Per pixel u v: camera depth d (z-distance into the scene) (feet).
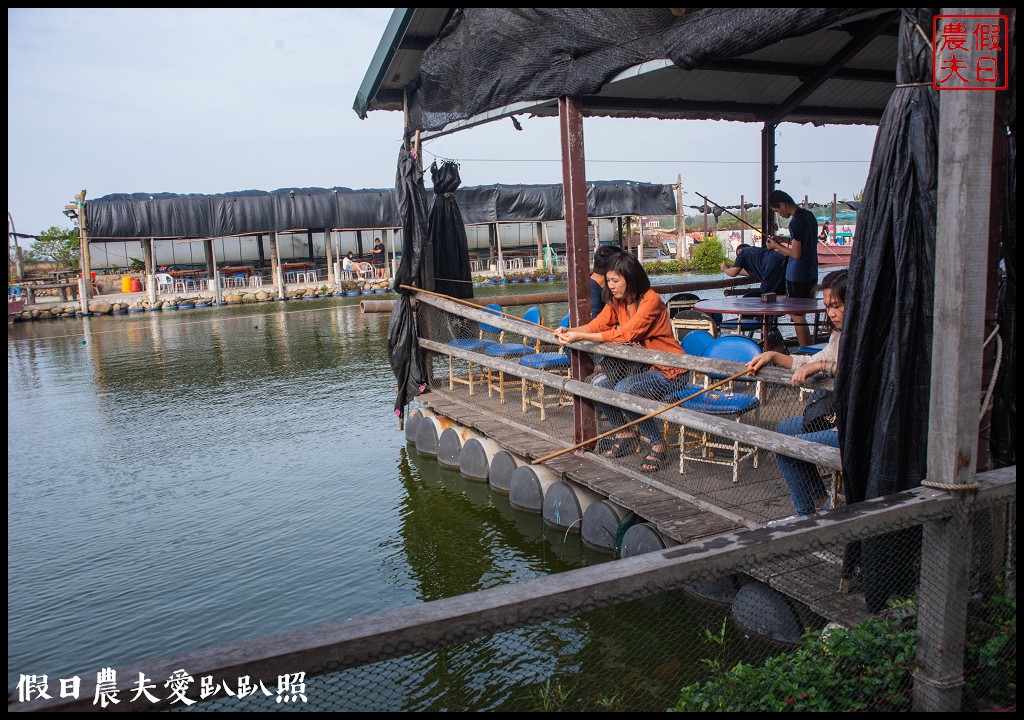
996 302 10.62
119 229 104.06
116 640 17.03
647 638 14.90
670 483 17.61
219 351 62.44
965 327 9.34
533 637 15.58
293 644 6.80
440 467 27.99
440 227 31.94
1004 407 10.97
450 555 20.68
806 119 30.04
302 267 127.24
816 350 22.81
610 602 7.84
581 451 20.89
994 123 10.24
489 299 29.99
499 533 21.90
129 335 77.92
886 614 11.01
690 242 141.79
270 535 22.62
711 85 25.48
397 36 25.12
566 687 13.78
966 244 9.21
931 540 9.79
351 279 119.24
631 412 19.07
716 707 9.88
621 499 17.25
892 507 9.23
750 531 8.93
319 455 30.53
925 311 10.55
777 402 19.65
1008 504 10.83
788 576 13.12
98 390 48.11
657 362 16.58
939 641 9.68
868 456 11.34
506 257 131.64
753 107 28.76
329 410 38.29
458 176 32.14
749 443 13.85
